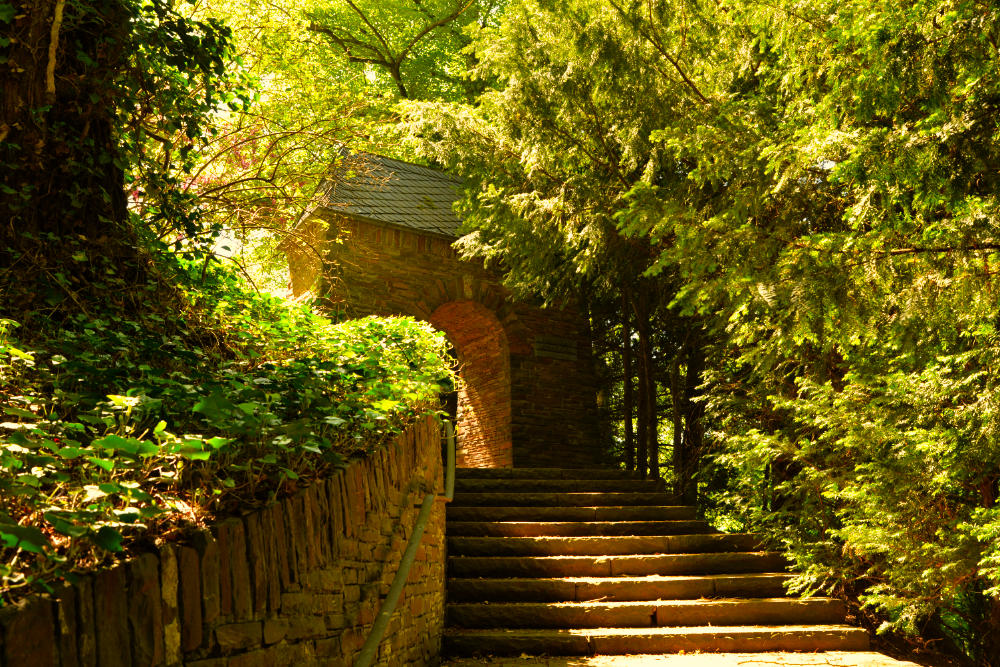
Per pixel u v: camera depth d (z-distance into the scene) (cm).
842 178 368
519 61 809
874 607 680
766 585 716
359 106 874
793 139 425
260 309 554
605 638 627
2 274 380
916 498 587
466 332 1409
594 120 796
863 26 356
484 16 1761
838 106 399
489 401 1391
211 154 760
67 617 173
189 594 218
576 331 1414
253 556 258
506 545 773
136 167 542
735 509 1014
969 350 547
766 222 556
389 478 447
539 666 582
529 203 834
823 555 687
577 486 973
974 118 348
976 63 341
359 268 1159
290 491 302
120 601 190
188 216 521
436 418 623
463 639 621
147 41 478
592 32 720
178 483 259
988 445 499
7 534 159
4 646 155
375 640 361
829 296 374
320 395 368
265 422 276
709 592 713
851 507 680
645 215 428
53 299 388
